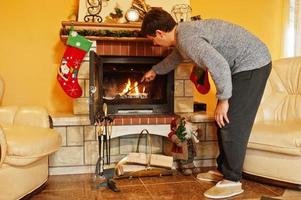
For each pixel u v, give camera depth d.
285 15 3.54
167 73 2.75
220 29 1.99
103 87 2.89
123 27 2.72
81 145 2.58
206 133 2.78
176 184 2.31
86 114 2.72
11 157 1.76
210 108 3.41
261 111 2.59
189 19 2.89
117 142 2.87
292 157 2.13
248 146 2.30
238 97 2.00
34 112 2.31
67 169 2.57
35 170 2.03
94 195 2.09
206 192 2.07
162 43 2.15
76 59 2.62
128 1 2.95
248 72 1.99
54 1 3.01
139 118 2.63
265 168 2.27
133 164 2.51
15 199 1.82
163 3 3.00
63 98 3.08
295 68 2.66
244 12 3.48
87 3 2.87
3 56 2.95
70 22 2.65
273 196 2.06
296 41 3.49
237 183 2.12
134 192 2.14
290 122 2.44
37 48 3.01
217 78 1.85
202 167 2.76
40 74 3.03
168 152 2.84
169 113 2.90
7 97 2.98
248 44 2.00
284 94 2.68
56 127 2.53
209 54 1.83
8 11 2.94
